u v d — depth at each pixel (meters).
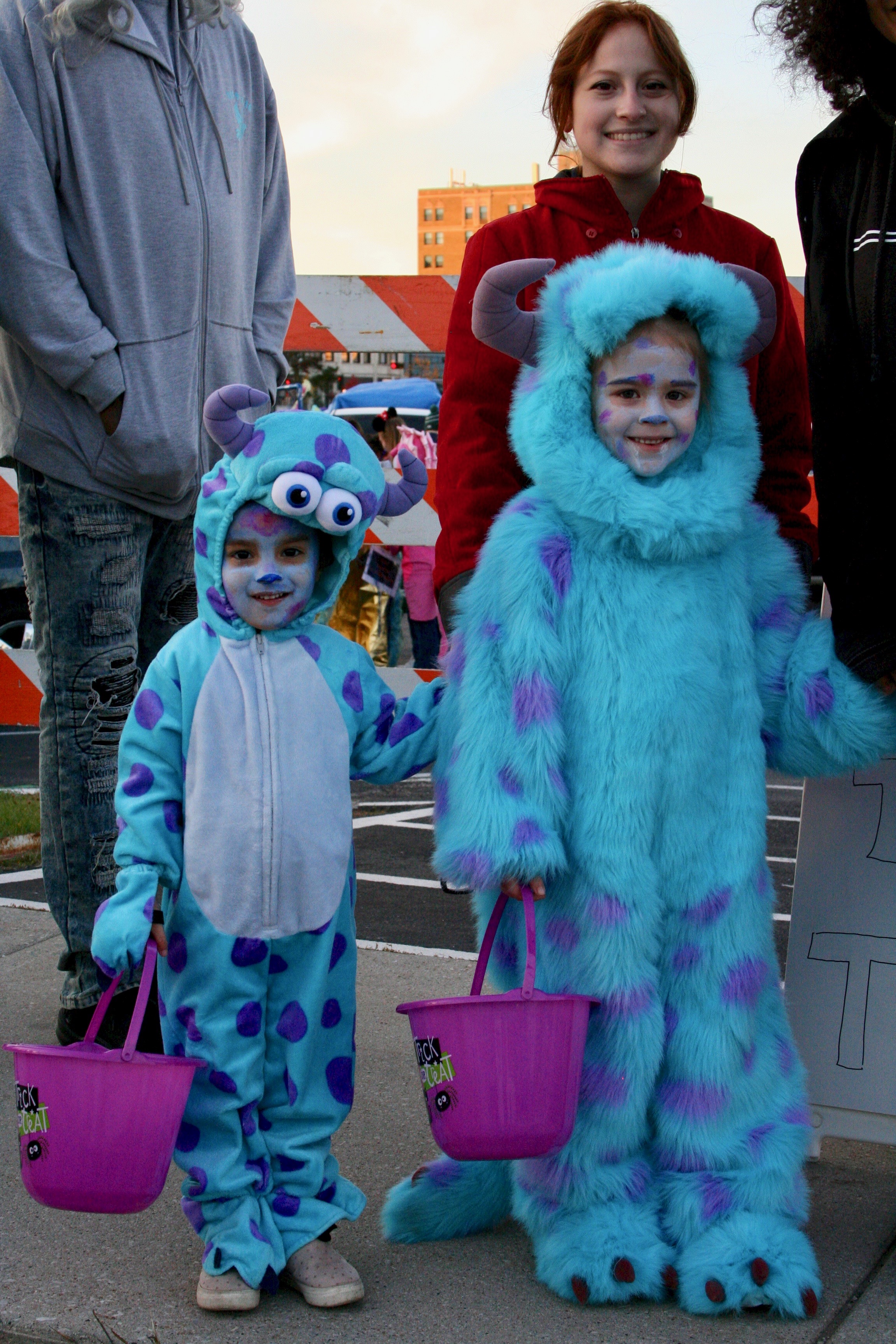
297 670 2.54
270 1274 2.39
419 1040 2.31
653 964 2.44
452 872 2.41
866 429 2.53
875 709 2.55
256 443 2.53
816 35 2.60
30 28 2.96
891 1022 2.85
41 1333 2.29
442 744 2.55
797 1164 2.48
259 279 3.60
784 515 2.95
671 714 2.42
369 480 2.59
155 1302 2.39
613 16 2.76
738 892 2.46
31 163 2.96
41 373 3.13
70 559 3.23
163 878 2.45
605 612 2.46
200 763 2.46
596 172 2.93
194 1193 2.43
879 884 2.85
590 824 2.42
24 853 5.80
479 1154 2.27
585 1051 2.44
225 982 2.43
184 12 3.19
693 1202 2.41
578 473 2.46
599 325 2.43
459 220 123.31
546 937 2.48
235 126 3.36
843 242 2.57
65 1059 2.16
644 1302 2.39
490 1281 2.47
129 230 3.10
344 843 2.52
